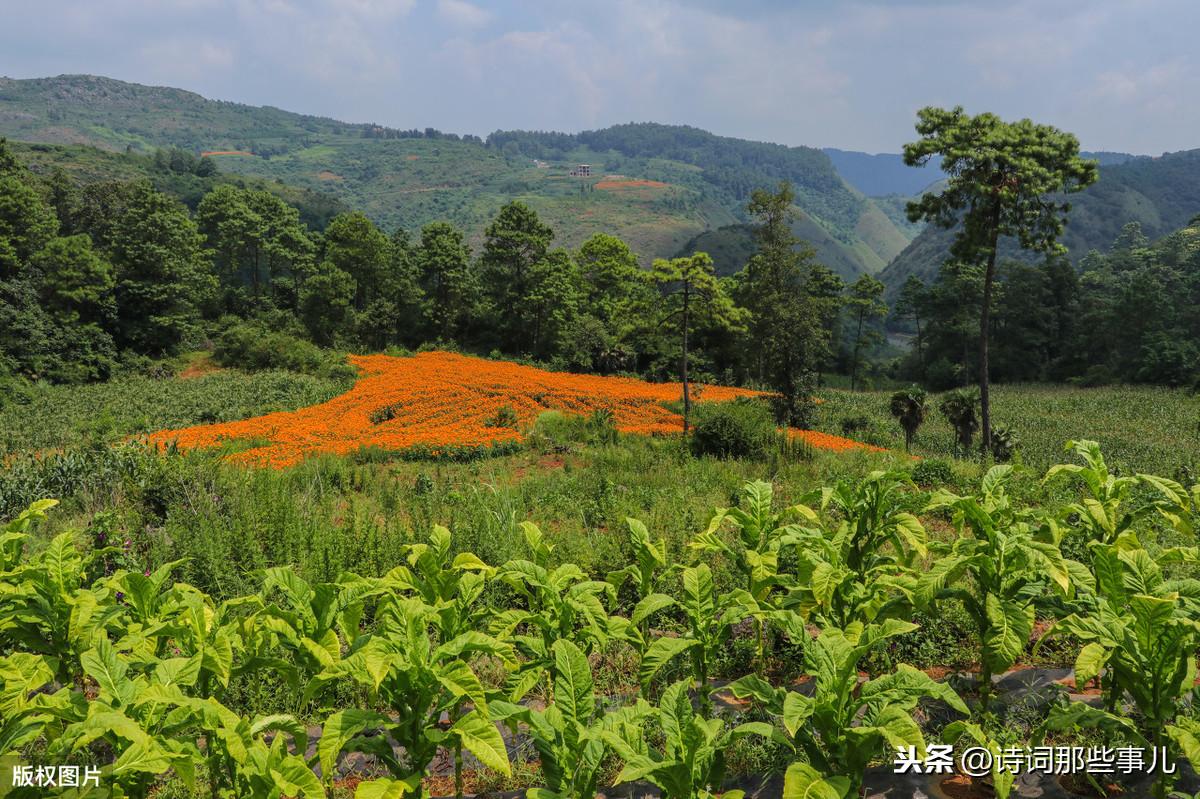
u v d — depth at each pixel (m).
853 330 115.38
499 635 3.74
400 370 43.81
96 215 65.31
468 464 21.14
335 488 14.52
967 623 5.33
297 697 4.71
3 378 38.91
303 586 3.75
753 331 40.44
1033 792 3.51
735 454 19.53
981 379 25.02
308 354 47.72
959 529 4.49
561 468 19.92
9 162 61.97
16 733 2.80
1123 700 4.14
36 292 46.34
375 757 4.16
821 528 5.18
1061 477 5.88
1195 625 3.04
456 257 62.50
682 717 2.93
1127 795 3.47
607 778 3.84
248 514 8.16
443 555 4.15
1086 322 71.62
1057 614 3.94
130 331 49.06
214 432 24.33
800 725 2.79
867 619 4.25
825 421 33.81
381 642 3.04
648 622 6.04
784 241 42.78
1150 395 53.28
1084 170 23.23
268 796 2.69
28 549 7.45
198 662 3.22
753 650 5.23
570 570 4.11
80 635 3.73
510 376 39.12
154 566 7.04
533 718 3.03
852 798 2.79
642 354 49.09
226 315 57.97
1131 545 4.20
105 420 30.86
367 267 61.53
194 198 121.50
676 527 8.56
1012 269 74.81
